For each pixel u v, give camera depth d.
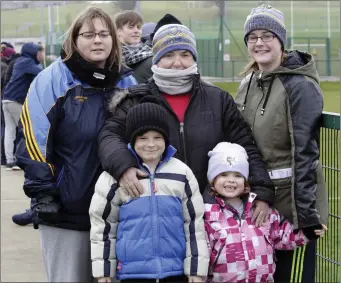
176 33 4.96
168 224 4.65
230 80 34.34
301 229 4.93
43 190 4.88
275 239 5.00
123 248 4.64
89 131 4.96
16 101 12.36
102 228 4.70
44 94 4.95
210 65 37.41
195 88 4.98
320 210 5.02
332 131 5.62
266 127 5.04
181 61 4.96
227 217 4.88
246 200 4.89
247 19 5.17
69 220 5.00
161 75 4.94
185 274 4.70
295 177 4.88
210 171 4.91
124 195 4.67
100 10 5.06
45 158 4.89
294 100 4.93
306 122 4.89
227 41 39.34
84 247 5.06
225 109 5.06
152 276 4.60
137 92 5.03
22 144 4.95
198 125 4.96
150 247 4.62
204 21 46.56
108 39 5.02
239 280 4.84
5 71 13.97
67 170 4.96
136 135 4.64
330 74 38.25
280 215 5.04
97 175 4.99
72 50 4.99
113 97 4.99
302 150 4.88
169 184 4.68
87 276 5.12
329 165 5.73
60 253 5.07
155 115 4.65
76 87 4.98
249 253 4.83
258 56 5.11
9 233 8.40
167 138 4.71
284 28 5.12
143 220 4.63
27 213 8.69
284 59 5.11
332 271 6.05
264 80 5.11
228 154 4.86
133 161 4.66
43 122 4.90
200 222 4.73
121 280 4.68
